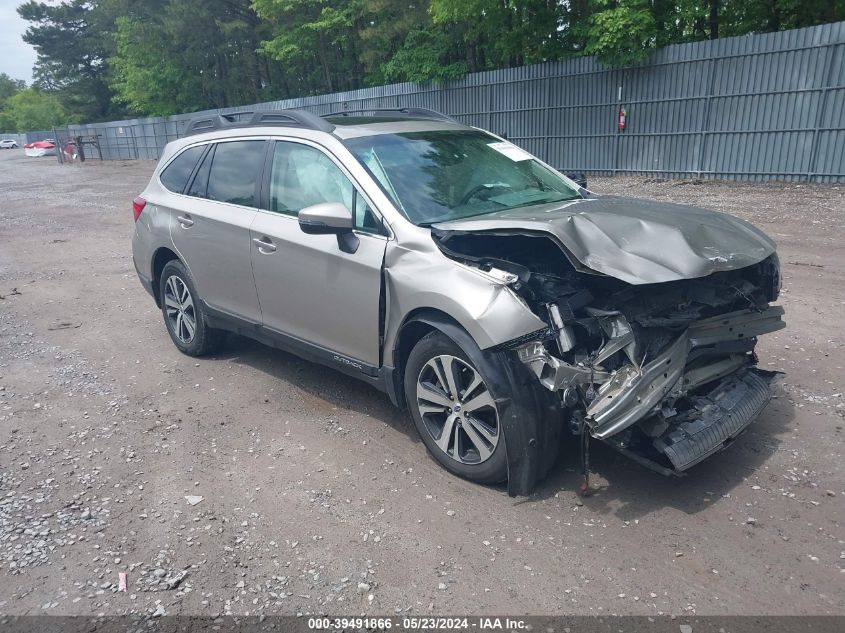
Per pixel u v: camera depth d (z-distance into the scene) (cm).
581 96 1733
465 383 368
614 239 341
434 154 457
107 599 300
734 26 1955
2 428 475
